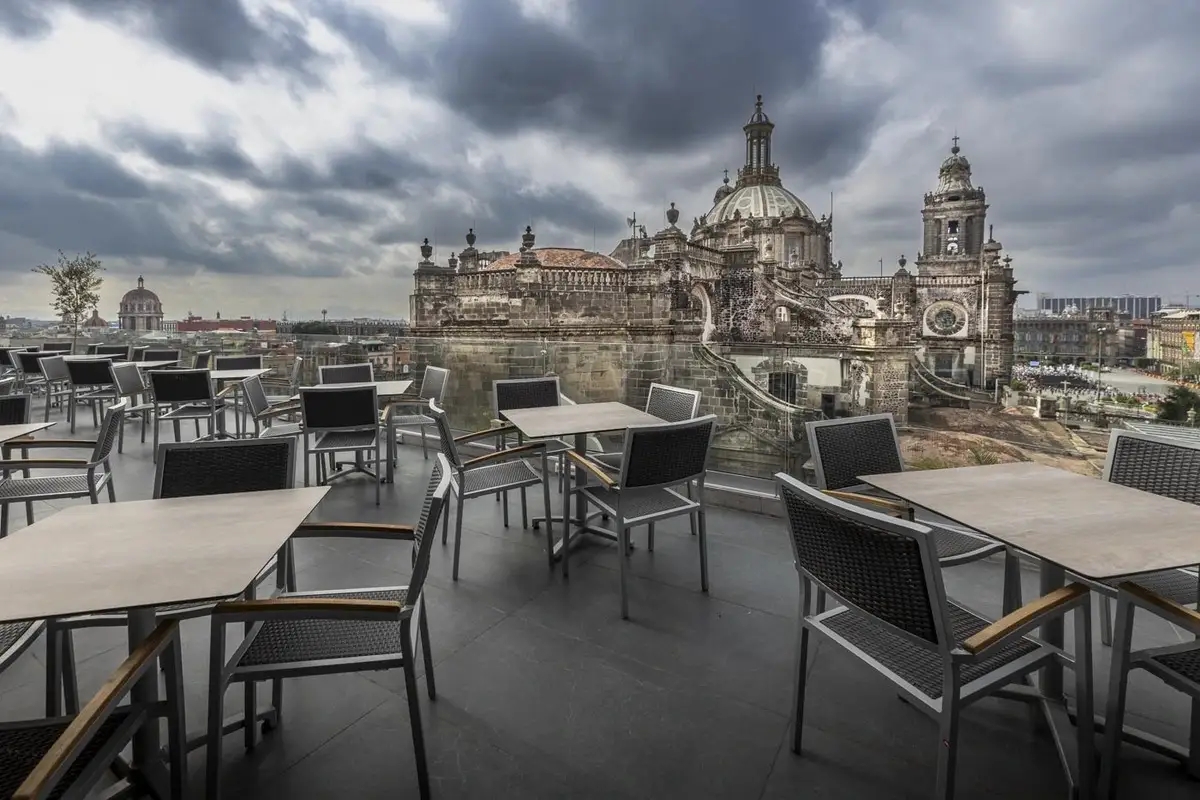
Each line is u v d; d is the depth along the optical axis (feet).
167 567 5.56
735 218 171.42
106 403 33.27
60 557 5.77
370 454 22.89
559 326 80.84
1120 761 7.02
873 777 6.82
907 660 6.27
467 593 11.65
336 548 14.01
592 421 13.84
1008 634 5.41
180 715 5.79
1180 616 5.71
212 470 8.27
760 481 17.43
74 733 4.25
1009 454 16.40
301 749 7.32
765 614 10.76
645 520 10.85
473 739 7.50
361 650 6.54
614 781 6.79
